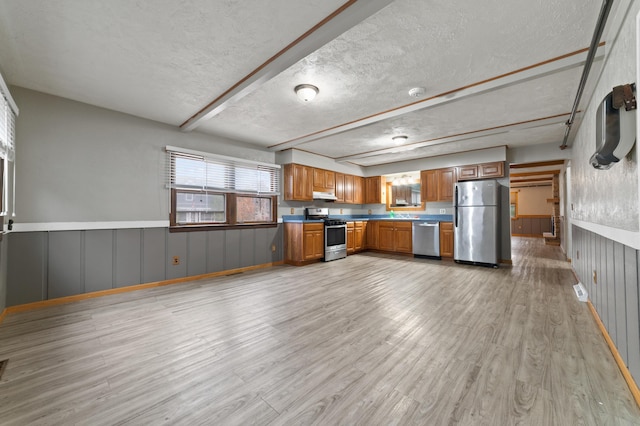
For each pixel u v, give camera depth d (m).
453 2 1.66
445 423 1.31
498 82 2.60
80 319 2.60
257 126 4.04
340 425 1.30
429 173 6.20
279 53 2.22
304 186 5.65
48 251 3.01
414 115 3.54
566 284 3.75
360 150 5.59
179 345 2.09
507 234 5.22
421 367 1.79
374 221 6.96
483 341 2.14
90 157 3.28
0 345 2.08
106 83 2.73
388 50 2.15
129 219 3.57
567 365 1.79
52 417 1.36
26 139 2.88
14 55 2.24
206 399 1.49
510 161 5.34
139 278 3.65
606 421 1.31
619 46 1.76
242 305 3.00
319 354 1.96
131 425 1.30
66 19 1.82
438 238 5.79
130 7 1.72
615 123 1.52
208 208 4.42
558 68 2.29
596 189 2.56
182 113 3.52
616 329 1.88
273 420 1.33
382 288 3.65
